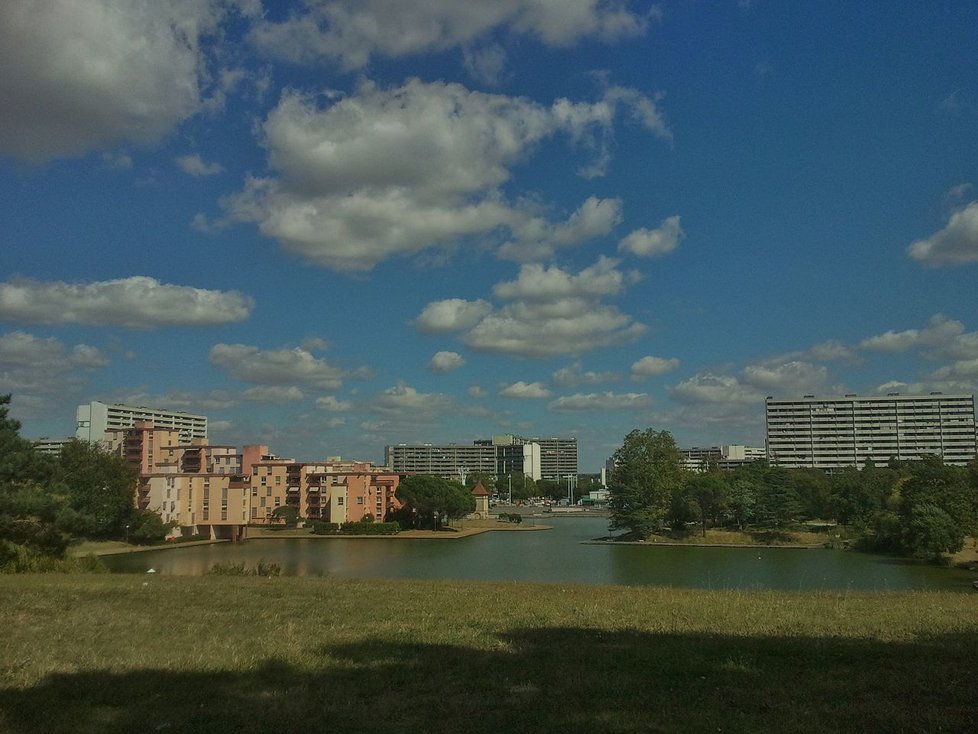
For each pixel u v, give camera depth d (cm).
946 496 8706
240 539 12988
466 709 1065
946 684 1141
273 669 1312
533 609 2141
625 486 12081
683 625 1809
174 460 17188
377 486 15125
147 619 1884
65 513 3941
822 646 1464
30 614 1944
